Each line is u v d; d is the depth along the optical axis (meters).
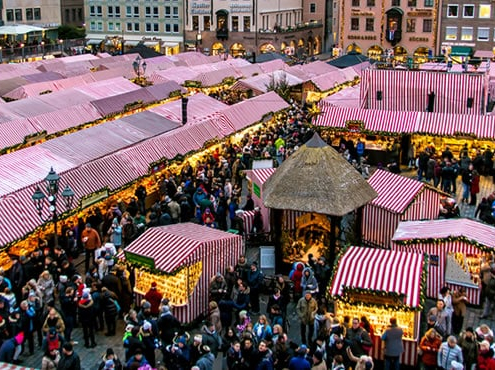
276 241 20.98
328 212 19.61
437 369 15.02
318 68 55.16
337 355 13.71
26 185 22.83
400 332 15.15
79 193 23.73
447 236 18.92
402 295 15.65
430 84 37.44
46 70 50.91
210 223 23.50
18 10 92.69
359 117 35.34
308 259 20.12
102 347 17.16
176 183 28.09
